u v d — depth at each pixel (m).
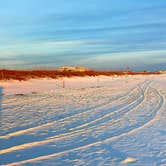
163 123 12.45
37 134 10.29
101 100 22.06
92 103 20.02
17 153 8.05
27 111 15.82
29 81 41.12
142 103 19.95
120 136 10.04
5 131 10.70
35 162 7.30
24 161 7.37
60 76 53.75
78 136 10.04
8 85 34.78
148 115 14.72
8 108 16.91
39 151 8.25
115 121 12.97
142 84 45.62
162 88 36.00
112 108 17.39
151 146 8.73
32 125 11.84
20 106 17.94
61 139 9.62
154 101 21.14
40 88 34.72
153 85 42.91
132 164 7.10
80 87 38.56
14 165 7.06
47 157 7.71
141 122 12.70
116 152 8.15
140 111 16.17
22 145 8.84
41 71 53.66
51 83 42.88
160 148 8.50
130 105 18.84
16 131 10.69
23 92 29.09
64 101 21.19
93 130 11.02
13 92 28.55
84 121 12.86
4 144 8.95
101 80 59.44
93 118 13.68
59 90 32.38
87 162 7.30
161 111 16.09
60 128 11.33
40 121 12.76
